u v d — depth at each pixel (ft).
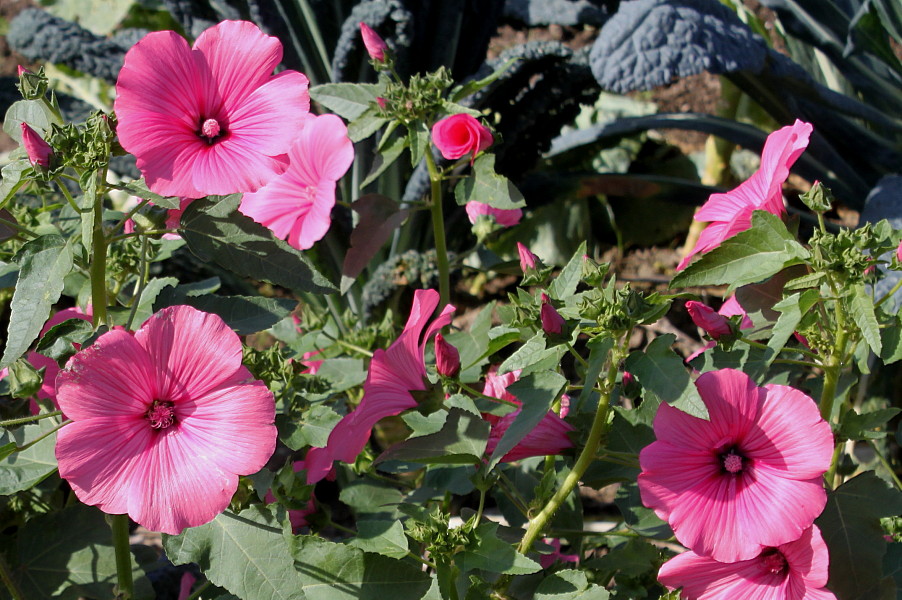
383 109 3.52
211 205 2.96
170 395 2.75
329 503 4.42
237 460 2.73
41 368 3.05
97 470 2.72
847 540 2.94
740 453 2.82
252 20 5.08
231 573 2.91
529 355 2.86
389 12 4.50
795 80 5.07
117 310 2.95
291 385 3.17
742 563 2.86
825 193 2.90
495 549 2.89
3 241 3.04
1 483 2.91
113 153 2.85
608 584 3.30
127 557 3.04
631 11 4.92
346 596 2.91
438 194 3.65
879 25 4.94
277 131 2.86
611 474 3.07
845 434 2.95
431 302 2.93
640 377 2.74
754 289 3.04
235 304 3.04
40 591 3.08
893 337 2.86
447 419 2.98
